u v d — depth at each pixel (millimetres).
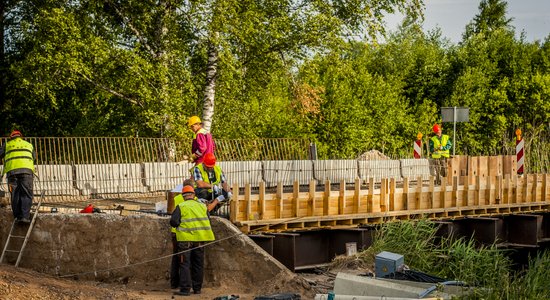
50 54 24344
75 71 24594
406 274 12930
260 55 27312
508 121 47562
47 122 28891
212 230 14633
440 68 49750
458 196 20859
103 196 20000
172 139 22047
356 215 17672
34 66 24531
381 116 41125
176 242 14477
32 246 16266
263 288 13914
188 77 26219
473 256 17000
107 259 15555
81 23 25266
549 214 23031
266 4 27312
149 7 26266
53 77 24984
